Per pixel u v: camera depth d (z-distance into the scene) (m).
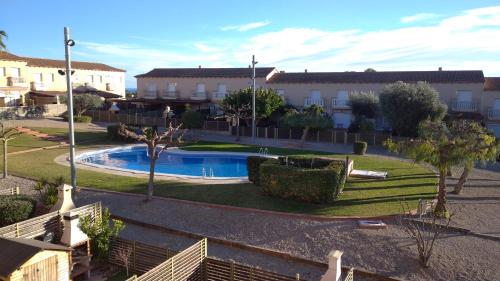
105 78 64.75
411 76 46.22
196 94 56.50
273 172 18.14
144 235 14.65
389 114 38.97
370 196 18.97
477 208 17.61
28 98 53.75
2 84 50.34
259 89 42.28
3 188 19.88
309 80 50.00
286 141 40.25
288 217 15.95
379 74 48.56
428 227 15.09
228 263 10.79
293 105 48.94
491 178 23.89
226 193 19.20
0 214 14.34
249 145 37.12
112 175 23.22
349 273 9.84
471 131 17.19
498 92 41.84
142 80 60.66
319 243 13.74
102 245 12.27
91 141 36.69
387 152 34.38
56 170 24.28
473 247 13.40
